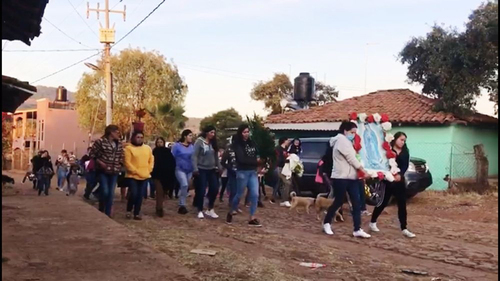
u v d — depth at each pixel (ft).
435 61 65.41
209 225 34.50
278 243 28.53
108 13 103.96
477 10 62.95
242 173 35.24
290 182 47.98
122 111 131.23
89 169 48.93
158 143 38.83
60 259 21.04
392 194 33.14
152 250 22.97
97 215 33.40
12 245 23.66
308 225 36.35
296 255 25.48
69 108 178.70
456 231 35.24
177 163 39.88
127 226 32.53
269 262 22.90
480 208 48.39
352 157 31.27
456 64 64.80
